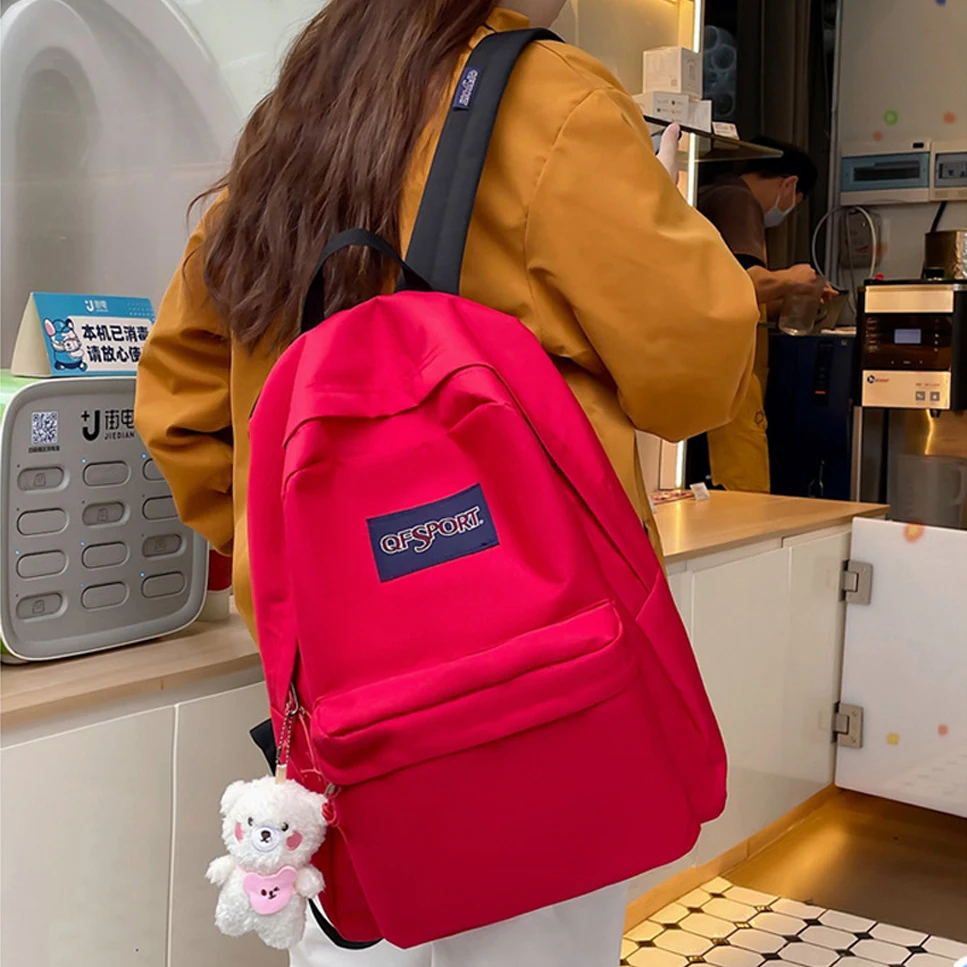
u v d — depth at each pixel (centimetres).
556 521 87
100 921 127
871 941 210
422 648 86
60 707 121
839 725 264
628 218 97
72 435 134
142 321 153
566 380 105
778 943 209
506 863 86
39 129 167
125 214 180
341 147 102
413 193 102
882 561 255
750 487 324
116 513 139
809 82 366
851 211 389
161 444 125
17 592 129
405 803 84
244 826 90
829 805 270
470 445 89
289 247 105
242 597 114
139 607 142
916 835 256
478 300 103
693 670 97
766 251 348
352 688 86
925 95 379
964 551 242
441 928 87
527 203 99
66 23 169
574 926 100
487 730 84
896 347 306
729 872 237
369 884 87
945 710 248
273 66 197
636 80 284
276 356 111
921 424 310
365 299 103
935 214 380
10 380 137
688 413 103
